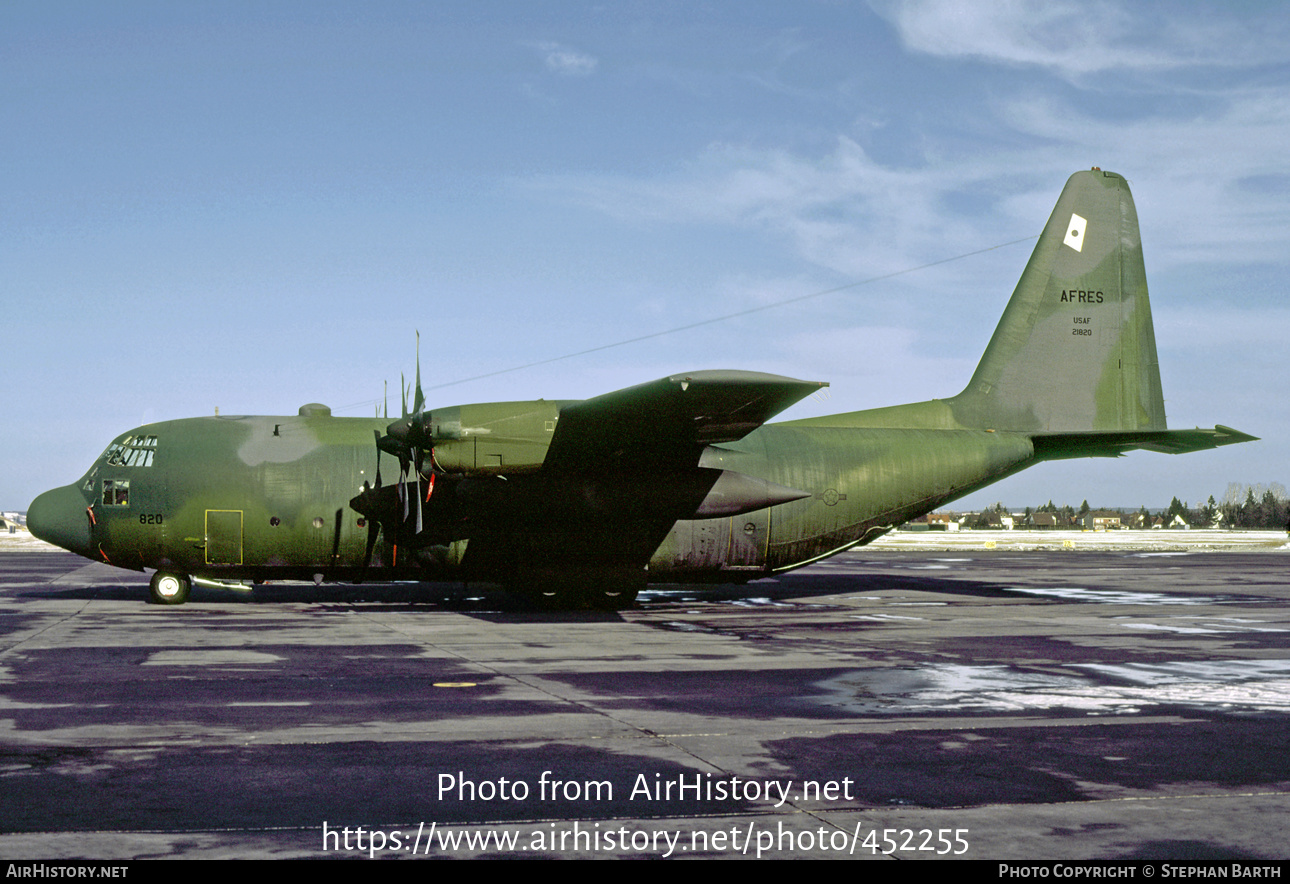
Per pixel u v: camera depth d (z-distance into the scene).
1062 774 7.13
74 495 18.86
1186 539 82.31
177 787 6.63
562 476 17.81
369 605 19.64
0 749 7.64
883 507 20.45
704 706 9.51
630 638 14.74
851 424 21.20
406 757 7.47
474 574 18.98
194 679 10.81
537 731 8.38
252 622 16.39
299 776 6.92
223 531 18.42
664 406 15.57
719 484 18.31
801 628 16.31
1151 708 9.53
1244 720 8.99
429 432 16.78
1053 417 21.83
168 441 18.75
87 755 7.46
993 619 17.91
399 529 18.38
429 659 12.41
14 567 33.62
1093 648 13.91
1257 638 15.15
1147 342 22.22
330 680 10.82
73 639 14.04
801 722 8.81
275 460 18.64
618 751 7.71
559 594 19.17
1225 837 5.82
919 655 13.10
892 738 8.21
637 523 18.56
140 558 18.61
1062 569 35.34
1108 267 22.16
